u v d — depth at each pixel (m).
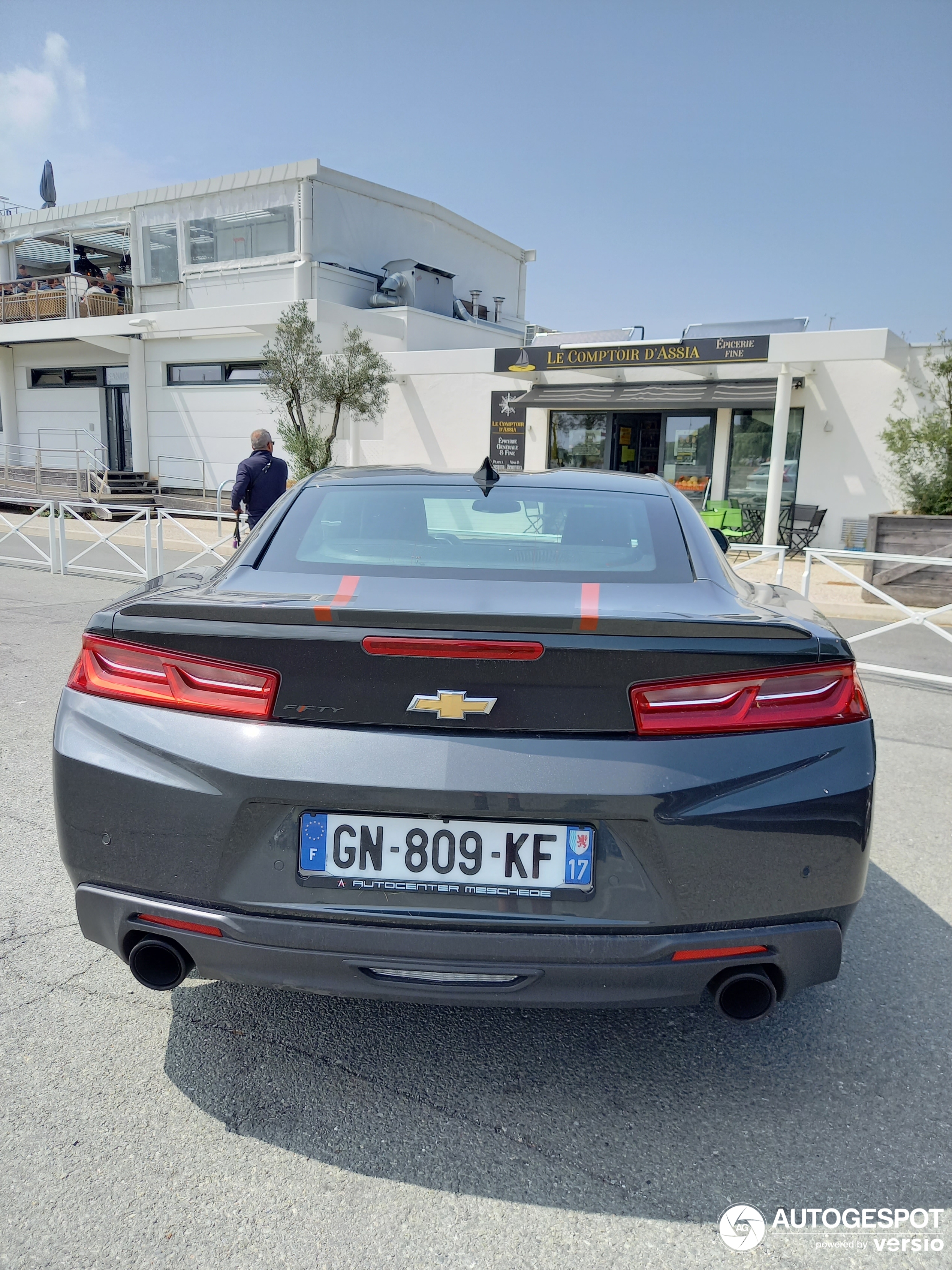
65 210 23.73
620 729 1.88
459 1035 2.46
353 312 18.09
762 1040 2.45
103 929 2.06
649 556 2.48
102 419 23.30
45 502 11.49
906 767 4.79
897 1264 1.74
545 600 2.13
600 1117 2.14
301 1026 2.47
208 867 1.94
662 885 1.87
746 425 15.66
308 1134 2.06
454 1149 2.02
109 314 22.75
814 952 1.96
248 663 1.93
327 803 1.88
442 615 1.85
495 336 22.92
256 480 8.68
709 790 1.86
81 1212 1.82
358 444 17.56
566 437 17.41
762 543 15.16
